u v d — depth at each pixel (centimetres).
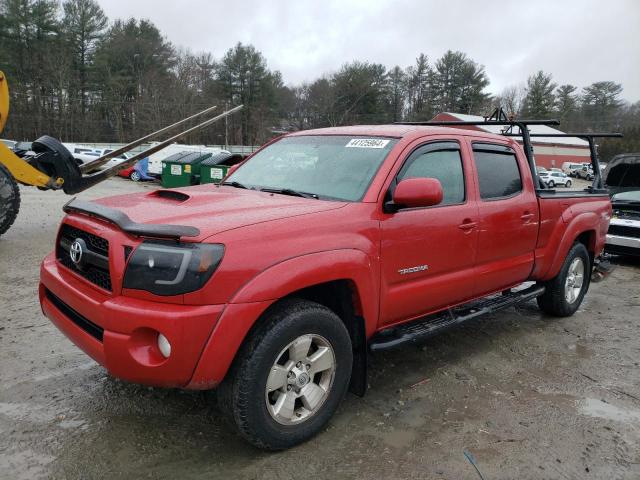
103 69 5934
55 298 331
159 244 264
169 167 2006
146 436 313
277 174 401
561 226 516
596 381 416
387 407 359
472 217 401
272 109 6675
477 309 439
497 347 484
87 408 343
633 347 497
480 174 424
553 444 320
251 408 275
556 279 544
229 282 261
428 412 355
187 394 364
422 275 367
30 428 317
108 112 6075
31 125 5669
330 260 297
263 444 287
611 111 8481
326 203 328
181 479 275
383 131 393
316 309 298
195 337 254
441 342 490
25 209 1298
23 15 5519
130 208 308
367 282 321
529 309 612
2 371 394
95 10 5944
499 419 348
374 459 297
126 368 261
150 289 260
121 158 2703
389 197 342
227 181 426
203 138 6231
